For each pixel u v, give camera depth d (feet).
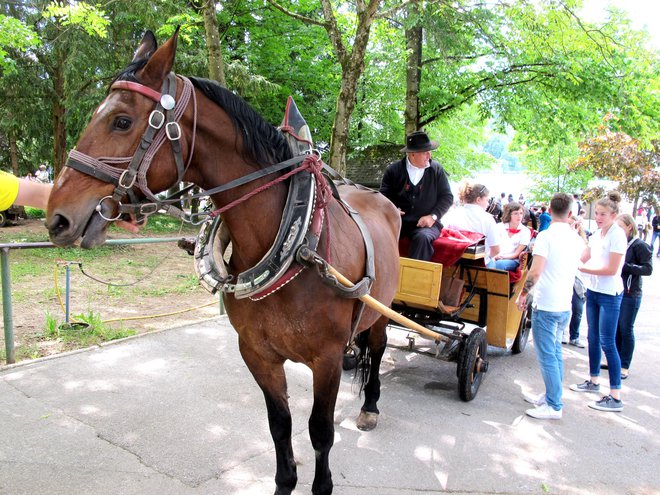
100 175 6.05
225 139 7.07
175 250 39.88
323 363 8.18
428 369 16.71
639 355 19.40
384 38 41.65
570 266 13.15
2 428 11.32
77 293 24.66
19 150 59.77
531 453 11.50
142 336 17.99
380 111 52.29
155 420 12.03
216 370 15.26
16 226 49.32
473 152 67.72
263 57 52.90
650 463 11.27
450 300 14.44
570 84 37.83
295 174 7.81
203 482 9.71
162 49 6.37
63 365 15.14
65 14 23.53
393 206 13.16
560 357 13.41
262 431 11.74
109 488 9.36
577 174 69.31
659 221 52.44
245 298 7.80
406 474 10.39
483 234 15.51
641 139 40.45
